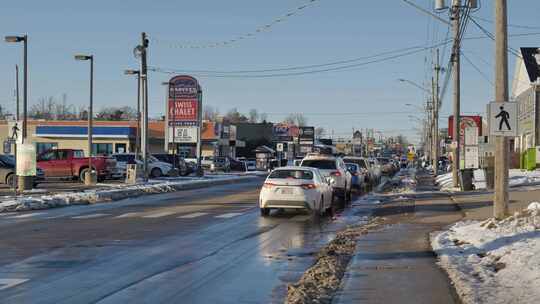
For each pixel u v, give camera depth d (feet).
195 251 43.65
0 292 30.71
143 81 128.16
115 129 234.79
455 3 100.12
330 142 435.53
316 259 40.65
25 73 101.45
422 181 154.71
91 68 122.01
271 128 381.40
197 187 126.62
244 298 29.78
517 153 167.43
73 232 53.67
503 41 49.83
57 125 240.94
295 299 28.60
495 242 40.81
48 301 28.94
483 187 107.76
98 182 132.26
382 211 73.31
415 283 31.76
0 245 45.91
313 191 67.62
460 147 112.16
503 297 27.32
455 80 109.70
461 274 32.60
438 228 53.93
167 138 169.37
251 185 134.72
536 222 45.96
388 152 505.25
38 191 99.30
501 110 49.32
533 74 157.99
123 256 41.29
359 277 33.35
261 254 42.63
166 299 29.50
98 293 30.58
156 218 65.72
